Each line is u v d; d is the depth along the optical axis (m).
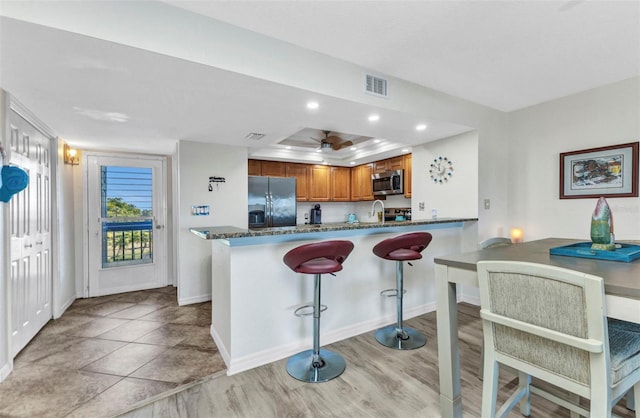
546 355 1.14
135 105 2.34
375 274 2.82
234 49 1.82
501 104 3.30
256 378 2.04
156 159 4.36
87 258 3.92
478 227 3.29
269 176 4.83
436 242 3.29
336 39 2.00
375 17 1.77
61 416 1.69
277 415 1.68
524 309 1.16
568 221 3.06
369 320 2.78
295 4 1.64
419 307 3.16
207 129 3.08
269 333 2.26
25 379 2.04
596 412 1.01
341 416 1.67
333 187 5.82
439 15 1.76
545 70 2.50
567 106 3.07
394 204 5.39
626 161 2.66
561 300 1.05
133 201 4.21
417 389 1.90
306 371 2.08
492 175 3.42
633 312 1.01
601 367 1.00
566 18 1.80
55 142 3.15
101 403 1.79
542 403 1.73
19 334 2.41
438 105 2.89
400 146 4.23
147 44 1.56
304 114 2.63
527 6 1.69
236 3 1.63
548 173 3.22
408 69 2.45
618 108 2.72
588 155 2.90
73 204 3.81
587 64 2.39
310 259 1.94
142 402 1.80
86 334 2.76
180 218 3.57
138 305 3.58
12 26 1.33
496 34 1.96
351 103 2.37
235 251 2.12
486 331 1.32
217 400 1.81
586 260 1.46
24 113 2.37
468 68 2.44
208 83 1.96
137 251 4.25
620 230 2.71
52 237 3.13
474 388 1.89
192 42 1.69
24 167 2.47
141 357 2.32
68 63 1.67
